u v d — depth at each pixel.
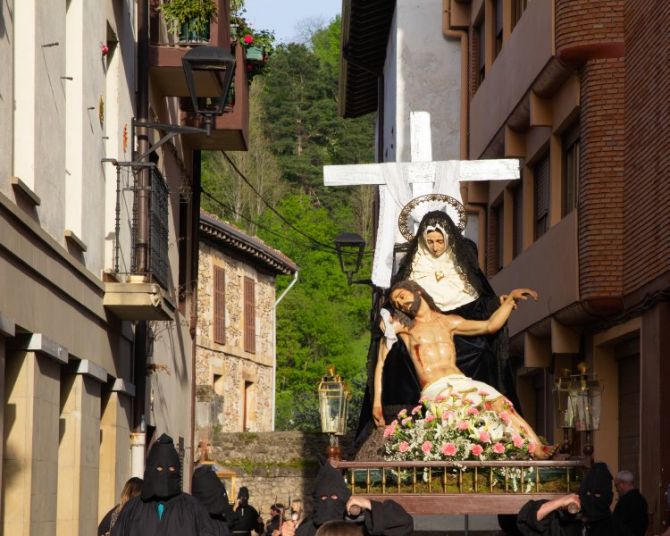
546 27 23.11
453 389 14.76
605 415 23.17
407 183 17.64
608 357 23.23
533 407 30.25
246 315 47.91
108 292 18.36
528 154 27.23
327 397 14.08
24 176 14.12
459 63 34.34
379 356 15.83
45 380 14.85
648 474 20.05
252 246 46.81
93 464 17.80
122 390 19.59
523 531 11.50
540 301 24.78
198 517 10.86
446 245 16.22
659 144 19.66
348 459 14.90
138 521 10.76
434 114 34.34
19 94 14.11
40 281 14.51
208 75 22.83
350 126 88.31
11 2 13.27
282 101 87.75
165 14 22.08
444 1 33.62
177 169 27.36
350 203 85.00
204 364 43.12
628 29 21.62
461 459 13.38
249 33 28.05
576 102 22.70
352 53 40.75
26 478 14.02
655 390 19.78
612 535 11.22
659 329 19.61
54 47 15.38
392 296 15.52
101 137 18.53
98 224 18.34
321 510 11.24
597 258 21.78
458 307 15.98
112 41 19.52
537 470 13.16
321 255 77.00
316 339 70.62
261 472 38.50
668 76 19.27
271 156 82.94
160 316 19.48
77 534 16.67
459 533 17.50
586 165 22.03
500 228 31.17
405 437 13.82
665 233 19.25
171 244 26.30
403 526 10.68
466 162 17.70
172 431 26.45
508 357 15.78
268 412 50.72
